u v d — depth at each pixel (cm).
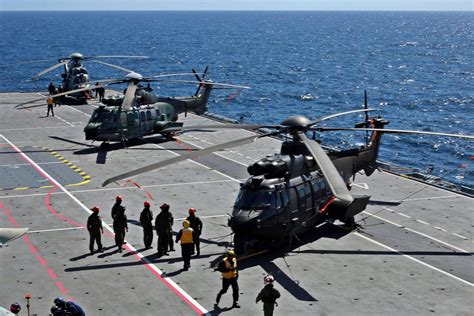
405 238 2912
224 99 10788
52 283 2409
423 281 2445
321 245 2817
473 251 2766
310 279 2456
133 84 4672
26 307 2205
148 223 2745
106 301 2266
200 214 3219
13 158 4356
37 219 3134
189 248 2519
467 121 8800
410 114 9438
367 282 2433
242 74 15250
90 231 2670
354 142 7169
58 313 1958
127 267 2566
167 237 2680
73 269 2541
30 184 3738
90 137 4569
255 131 5284
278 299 2280
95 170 4059
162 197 3506
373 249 2772
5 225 3039
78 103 6669
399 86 12788
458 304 2253
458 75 14950
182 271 2527
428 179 3931
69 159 4344
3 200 3428
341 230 3011
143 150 4634
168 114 5056
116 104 4759
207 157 4409
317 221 2933
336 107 10269
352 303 2256
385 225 3083
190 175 3956
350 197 2183
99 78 14138
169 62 18412
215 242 2834
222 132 5272
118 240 2717
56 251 2730
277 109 10038
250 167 2745
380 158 6450
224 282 2205
